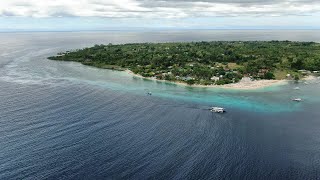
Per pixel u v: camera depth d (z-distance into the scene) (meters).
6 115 128.12
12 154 94.19
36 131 111.88
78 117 128.75
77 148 99.75
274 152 101.38
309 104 154.38
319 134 116.06
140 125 122.62
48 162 90.44
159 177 85.44
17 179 81.81
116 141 106.38
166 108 145.88
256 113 140.12
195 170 89.88
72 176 84.12
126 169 88.69
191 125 124.38
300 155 99.38
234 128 121.75
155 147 103.06
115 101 156.00
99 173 86.00
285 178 86.50
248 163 94.38
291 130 120.00
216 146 105.38
